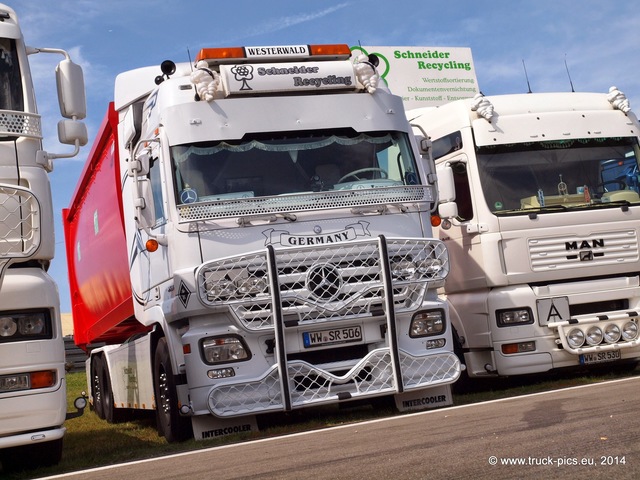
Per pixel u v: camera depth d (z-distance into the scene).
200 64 8.84
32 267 7.18
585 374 11.61
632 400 6.85
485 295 10.70
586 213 10.79
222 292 8.16
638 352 10.66
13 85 7.50
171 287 8.86
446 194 9.67
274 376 8.23
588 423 5.82
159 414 9.59
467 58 21.80
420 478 4.53
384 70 20.89
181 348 8.81
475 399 9.53
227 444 7.65
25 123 7.25
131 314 10.91
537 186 10.85
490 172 10.79
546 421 6.18
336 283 8.38
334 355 8.55
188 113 8.77
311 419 9.09
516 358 10.44
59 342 7.11
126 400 11.96
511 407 7.55
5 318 6.91
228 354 8.27
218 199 8.54
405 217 8.91
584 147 11.15
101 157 12.17
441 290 11.40
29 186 7.16
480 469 4.60
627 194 11.12
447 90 21.44
